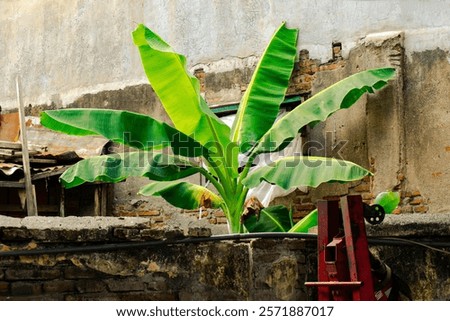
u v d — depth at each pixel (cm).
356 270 377
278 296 494
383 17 830
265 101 767
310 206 851
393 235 487
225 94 930
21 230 389
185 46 970
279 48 811
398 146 798
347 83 735
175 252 451
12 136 1003
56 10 1118
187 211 944
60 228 403
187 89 724
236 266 479
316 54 866
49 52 1118
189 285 456
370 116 817
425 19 810
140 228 435
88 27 1074
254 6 918
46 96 1113
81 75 1073
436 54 801
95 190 939
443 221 480
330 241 396
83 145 962
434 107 794
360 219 388
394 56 809
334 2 859
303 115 709
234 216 708
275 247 496
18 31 1166
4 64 1180
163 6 998
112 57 1041
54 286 399
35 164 862
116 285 424
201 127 729
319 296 390
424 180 791
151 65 715
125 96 1021
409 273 485
